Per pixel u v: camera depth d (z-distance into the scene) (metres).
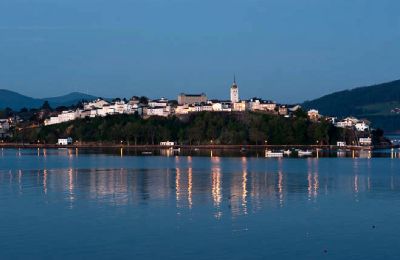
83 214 130.50
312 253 98.25
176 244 103.62
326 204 146.25
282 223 121.25
